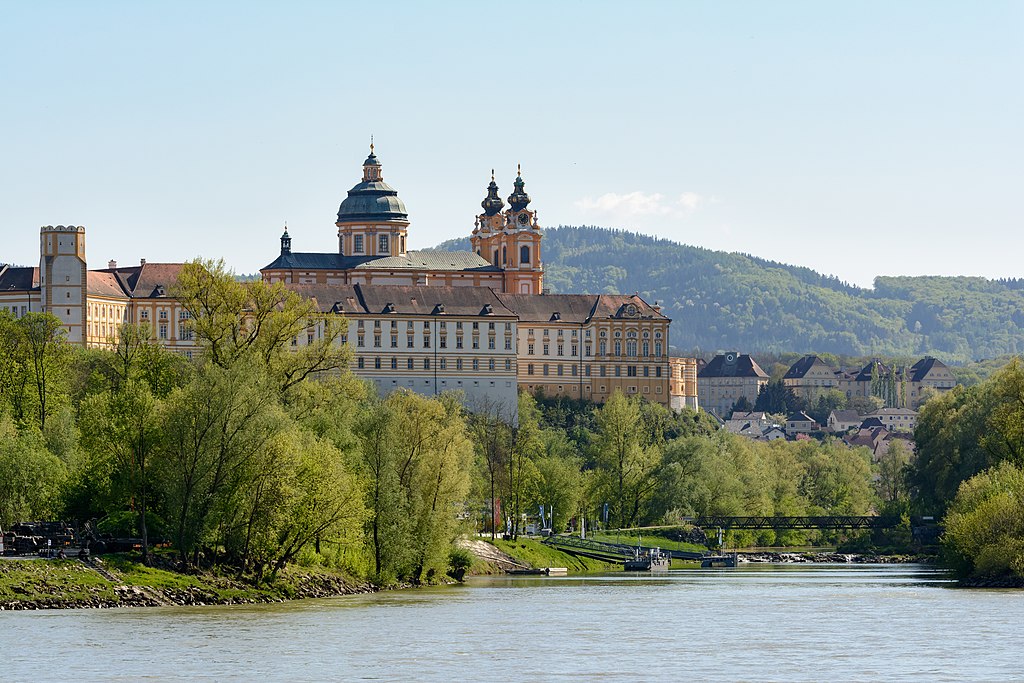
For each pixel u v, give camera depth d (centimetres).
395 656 14738
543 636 16238
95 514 19975
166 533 18850
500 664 14388
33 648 14600
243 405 18750
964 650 15225
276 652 14750
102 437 19375
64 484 19688
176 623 16300
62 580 17462
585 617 18150
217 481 18425
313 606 18500
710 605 19788
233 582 18762
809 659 14725
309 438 19788
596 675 13838
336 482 19075
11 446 19462
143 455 18912
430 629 16638
